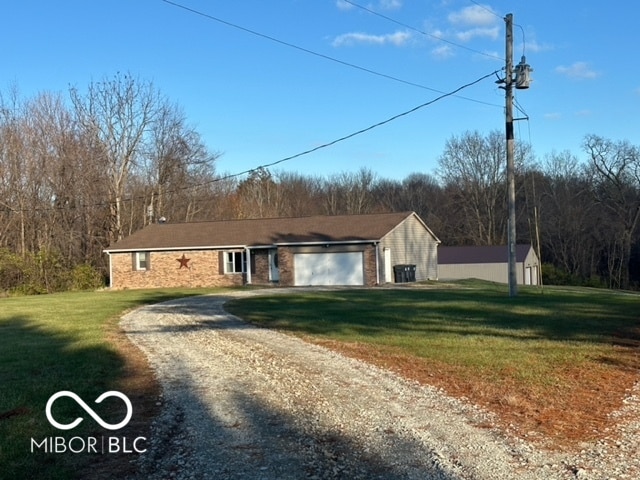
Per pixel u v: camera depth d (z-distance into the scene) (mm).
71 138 44250
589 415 7512
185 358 11586
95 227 45531
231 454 6117
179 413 7676
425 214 70250
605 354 11391
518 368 10109
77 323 17391
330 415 7488
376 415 7477
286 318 17578
